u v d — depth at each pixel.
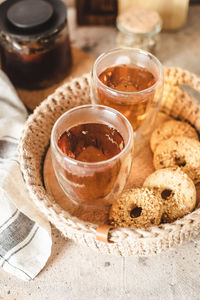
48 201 0.52
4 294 0.54
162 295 0.53
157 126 0.65
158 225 0.51
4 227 0.55
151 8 0.82
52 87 0.73
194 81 0.62
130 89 0.59
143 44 0.76
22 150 0.56
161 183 0.55
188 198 0.53
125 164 0.51
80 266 0.55
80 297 0.53
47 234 0.55
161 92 0.58
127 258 0.56
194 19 0.88
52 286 0.54
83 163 0.48
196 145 0.57
